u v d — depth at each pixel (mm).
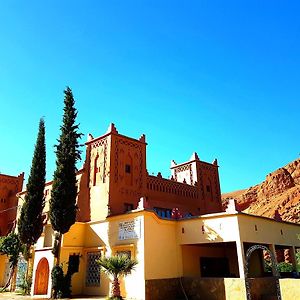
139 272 18969
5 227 37312
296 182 91312
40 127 27984
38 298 20578
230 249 25609
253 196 99812
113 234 21656
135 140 27406
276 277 18641
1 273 29906
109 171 24438
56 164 23453
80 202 26016
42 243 24953
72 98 25844
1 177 38594
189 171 33688
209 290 19016
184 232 21406
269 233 21781
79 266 22828
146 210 20016
